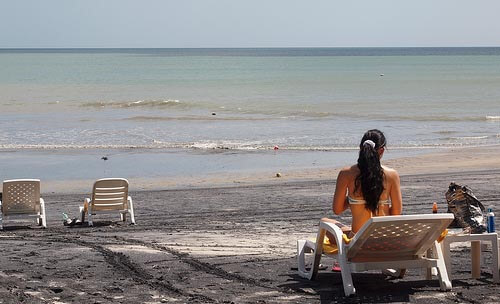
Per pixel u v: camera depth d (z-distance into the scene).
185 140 39.12
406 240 9.38
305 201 21.52
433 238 9.34
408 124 46.62
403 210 18.97
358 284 10.21
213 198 22.56
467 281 10.35
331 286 10.11
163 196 23.27
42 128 45.09
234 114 54.19
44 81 99.81
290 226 16.97
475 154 33.44
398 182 9.64
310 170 29.38
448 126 45.38
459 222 10.71
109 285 10.32
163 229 16.89
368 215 9.59
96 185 17.97
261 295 9.63
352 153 34.16
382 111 55.28
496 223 15.88
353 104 61.47
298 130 43.47
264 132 42.62
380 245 9.38
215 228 16.86
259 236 15.39
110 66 159.88
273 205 20.80
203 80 101.38
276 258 12.46
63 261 12.33
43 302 9.26
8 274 11.20
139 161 32.22
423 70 134.75
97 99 68.69
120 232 16.56
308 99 67.12
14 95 73.75
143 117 51.53
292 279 10.66
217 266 11.73
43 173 29.12
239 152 34.78
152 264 11.95
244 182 26.58
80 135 41.44
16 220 19.47
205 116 52.62
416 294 9.58
